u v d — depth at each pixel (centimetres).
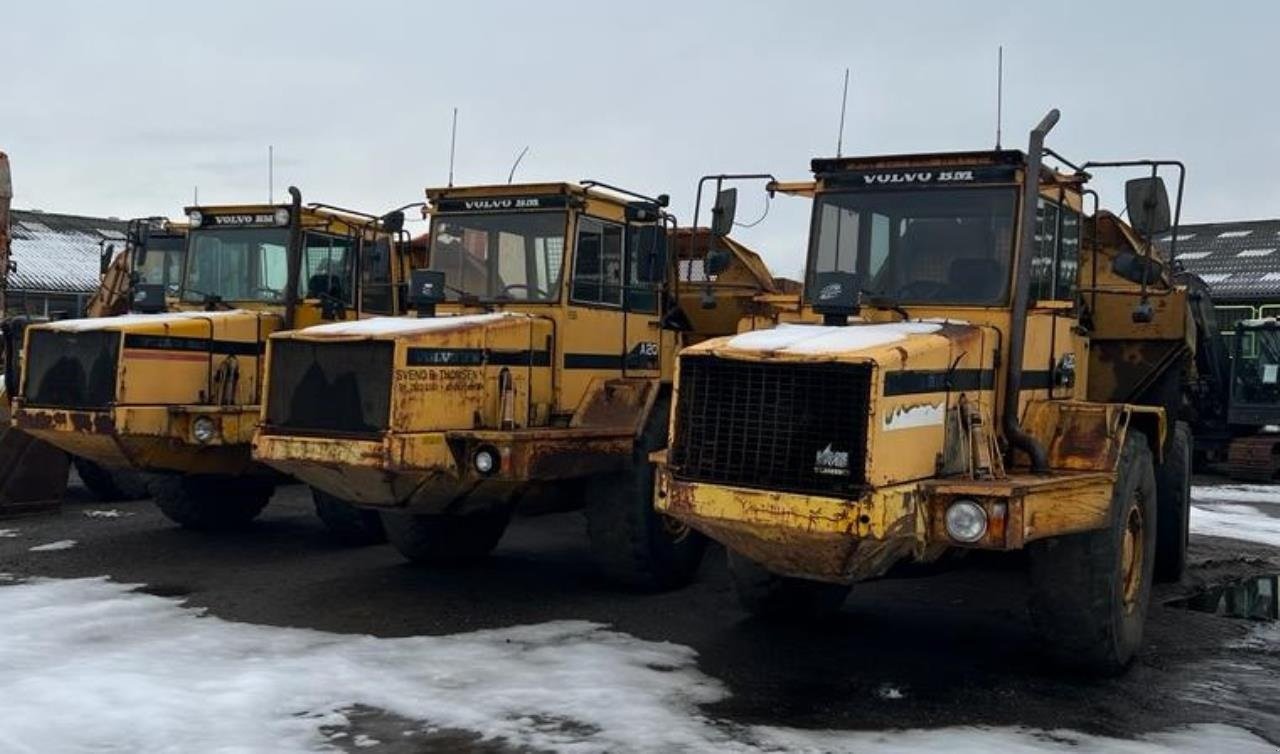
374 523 1055
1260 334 2203
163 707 593
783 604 772
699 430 604
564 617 803
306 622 780
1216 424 2255
